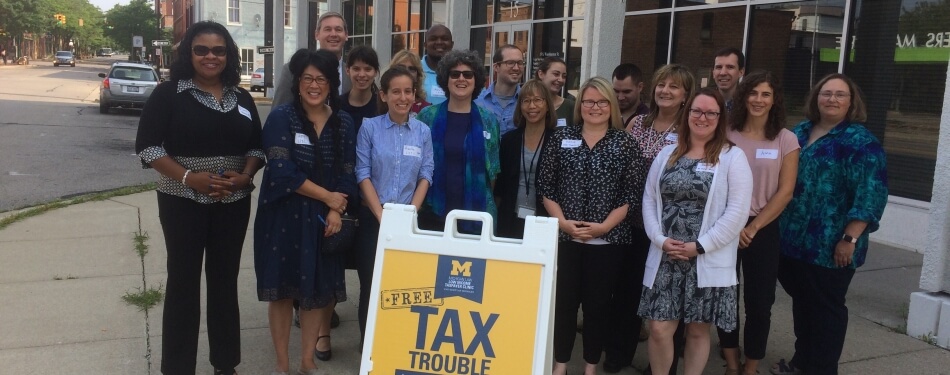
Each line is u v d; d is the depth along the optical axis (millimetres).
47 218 7918
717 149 3475
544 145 3996
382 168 3832
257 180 10828
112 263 6238
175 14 70875
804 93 8391
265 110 23062
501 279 2887
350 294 5539
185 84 3471
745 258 3779
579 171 3746
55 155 12539
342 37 4844
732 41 9305
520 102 4039
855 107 3891
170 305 3609
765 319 3793
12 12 71812
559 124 4727
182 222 3523
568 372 4180
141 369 4129
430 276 2932
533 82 3969
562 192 3791
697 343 3643
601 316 3852
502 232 4168
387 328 2914
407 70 3848
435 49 5434
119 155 12844
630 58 11125
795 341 4547
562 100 4961
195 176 3406
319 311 3898
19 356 4258
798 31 8391
